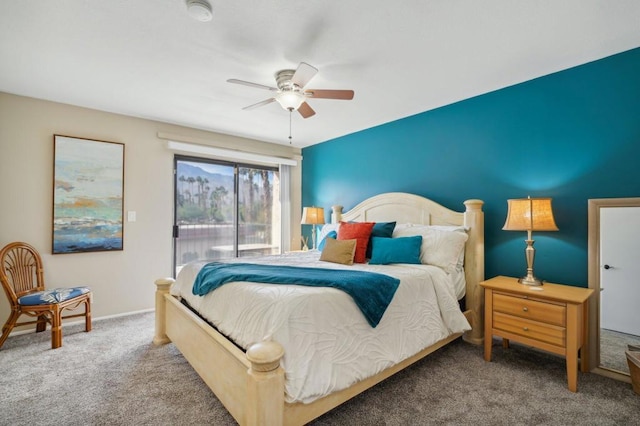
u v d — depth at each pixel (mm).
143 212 3777
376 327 1835
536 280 2418
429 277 2410
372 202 3912
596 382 2119
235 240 4668
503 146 2869
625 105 2236
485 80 2715
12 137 3008
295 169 5320
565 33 2020
